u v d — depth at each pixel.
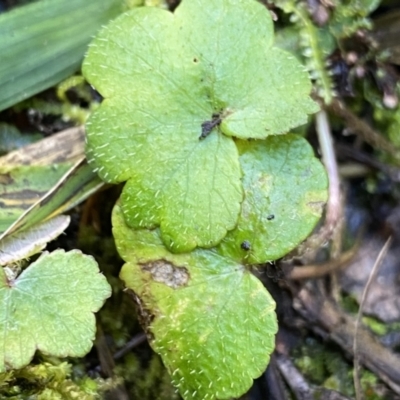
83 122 0.05
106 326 0.05
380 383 0.05
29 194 0.05
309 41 0.05
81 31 0.05
